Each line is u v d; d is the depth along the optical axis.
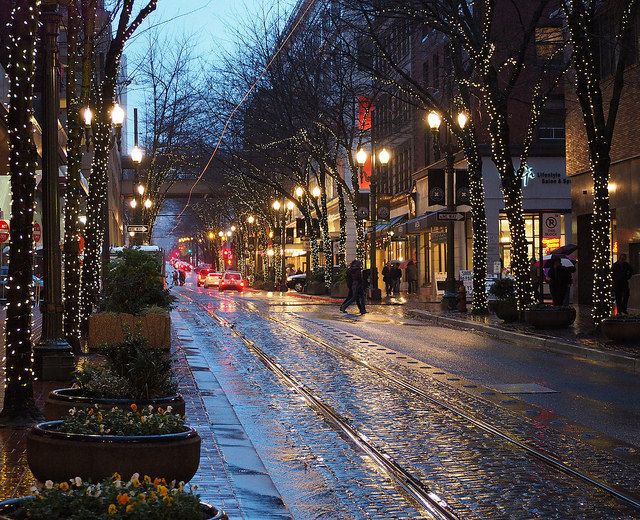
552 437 12.70
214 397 15.87
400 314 41.69
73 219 22.05
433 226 58.12
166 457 7.57
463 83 36.00
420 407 15.29
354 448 12.09
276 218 81.81
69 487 5.52
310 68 53.72
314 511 9.02
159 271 25.25
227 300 58.25
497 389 17.42
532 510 9.02
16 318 12.99
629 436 12.88
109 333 23.28
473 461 11.22
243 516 8.27
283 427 13.56
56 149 16.14
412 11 32.00
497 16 48.53
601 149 25.55
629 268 33.06
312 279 65.88
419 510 9.04
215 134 69.19
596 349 23.05
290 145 57.97
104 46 37.78
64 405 9.46
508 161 31.41
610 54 37.28
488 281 47.94
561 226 54.19
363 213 56.47
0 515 5.21
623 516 8.81
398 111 59.81
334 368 20.66
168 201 139.88
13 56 12.77
